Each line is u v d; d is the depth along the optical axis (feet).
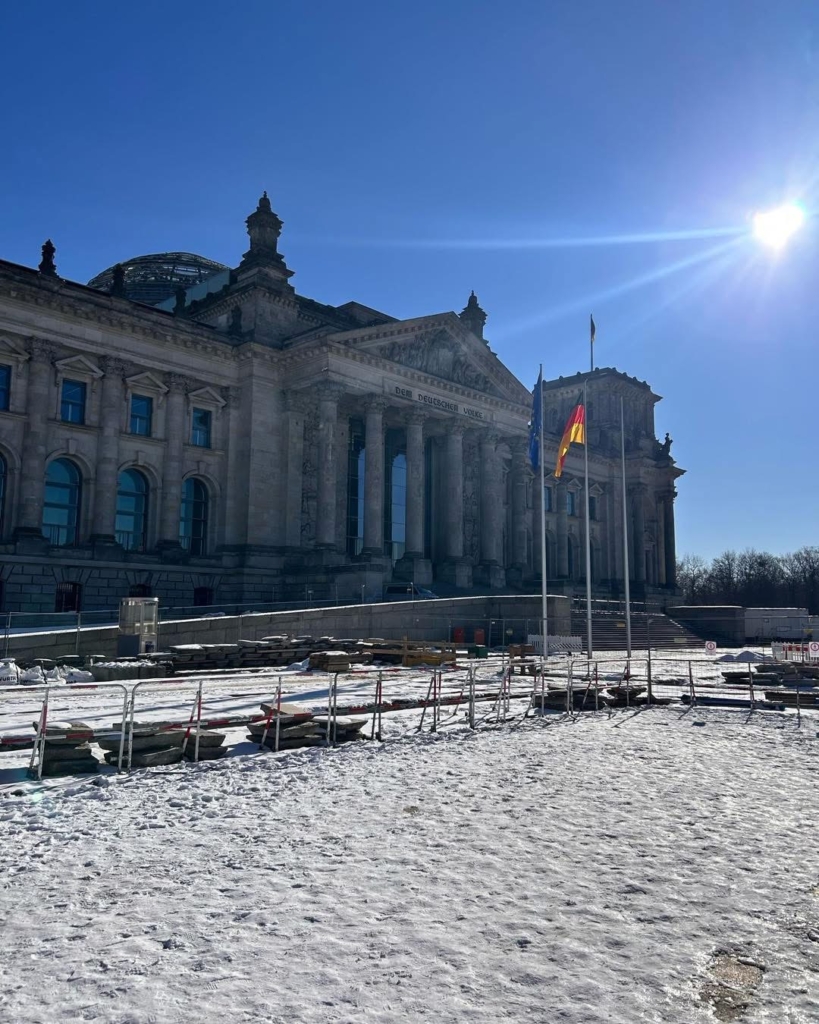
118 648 142.00
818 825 49.90
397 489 283.38
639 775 63.87
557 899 36.42
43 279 202.39
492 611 212.84
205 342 233.14
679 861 42.24
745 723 96.68
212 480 235.61
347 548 262.47
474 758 69.56
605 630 250.57
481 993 27.45
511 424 297.53
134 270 338.54
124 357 217.56
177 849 42.96
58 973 28.43
